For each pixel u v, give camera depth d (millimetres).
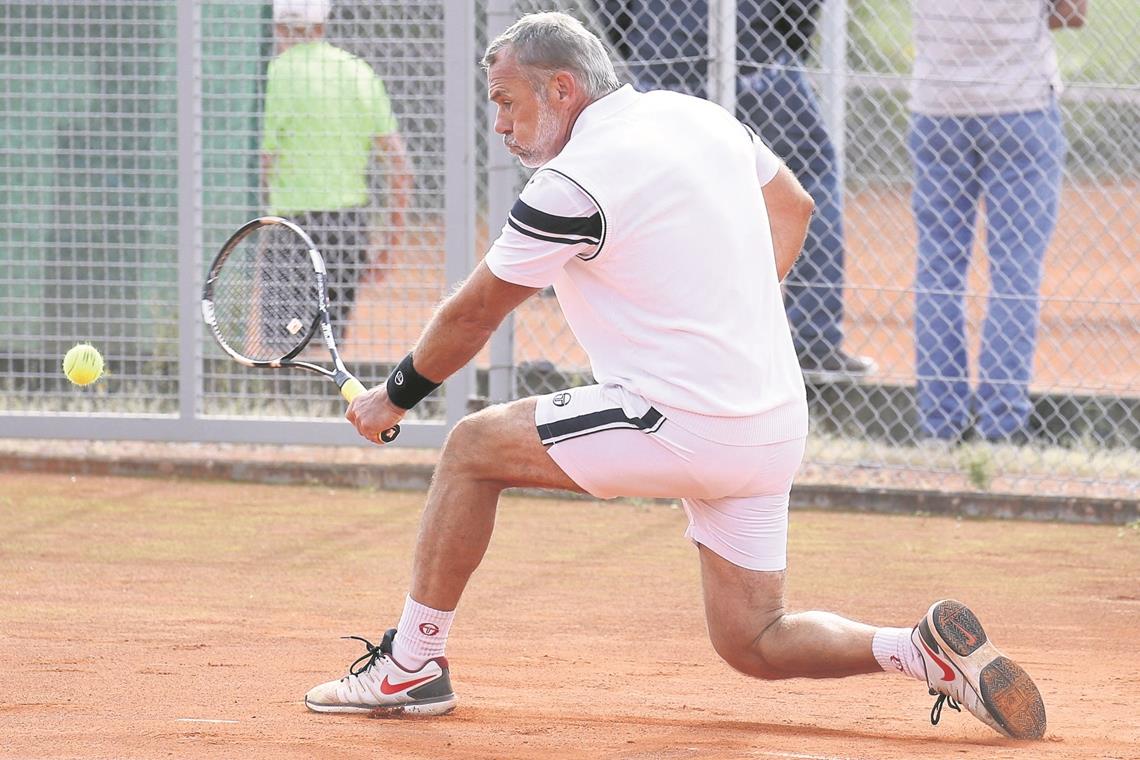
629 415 11555
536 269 11258
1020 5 25781
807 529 22891
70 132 27547
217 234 28016
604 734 11875
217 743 11383
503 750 11211
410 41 26297
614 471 11711
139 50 29047
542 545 21625
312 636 16297
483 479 12180
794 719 12789
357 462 26922
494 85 11758
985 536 22406
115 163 29266
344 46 27078
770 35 27953
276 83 26750
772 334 11859
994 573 19953
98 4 27656
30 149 29312
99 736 11625
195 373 26797
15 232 29547
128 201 29188
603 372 11773
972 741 11656
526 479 12086
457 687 13922
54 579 19266
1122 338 34750
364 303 27781
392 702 12492
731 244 11523
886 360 36219
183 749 11172
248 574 19641
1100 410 28016
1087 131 35875
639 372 11547
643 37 26938
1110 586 19156
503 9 25438
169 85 28984
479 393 28453
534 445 11914
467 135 25984
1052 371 34562
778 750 11219
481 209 34719
